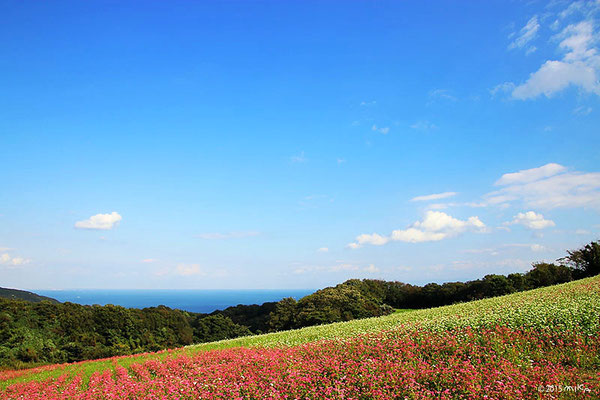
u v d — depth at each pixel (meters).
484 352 16.33
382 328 26.81
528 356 15.46
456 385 13.26
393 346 19.00
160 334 74.75
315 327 42.25
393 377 14.25
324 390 14.61
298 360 19.48
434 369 15.00
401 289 92.44
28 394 21.91
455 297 78.44
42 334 62.47
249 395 15.88
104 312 71.88
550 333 17.55
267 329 78.38
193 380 19.50
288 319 74.62
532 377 12.95
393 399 12.89
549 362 14.48
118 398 18.20
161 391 18.22
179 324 80.94
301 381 15.74
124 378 22.61
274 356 21.09
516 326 19.48
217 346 35.00
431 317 29.55
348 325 35.88
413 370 14.72
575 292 28.83
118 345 65.25
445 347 17.48
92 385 22.11
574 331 17.23
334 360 17.77
